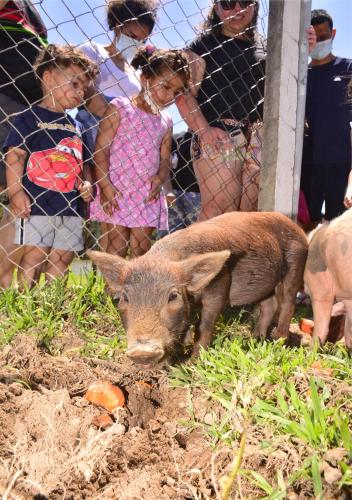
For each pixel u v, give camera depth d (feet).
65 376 4.80
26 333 5.39
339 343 6.45
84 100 6.74
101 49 7.72
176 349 5.09
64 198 6.73
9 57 6.71
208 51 7.92
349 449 3.55
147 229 7.79
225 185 7.70
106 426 4.12
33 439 3.96
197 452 3.91
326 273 6.38
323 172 9.13
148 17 7.32
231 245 5.62
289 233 6.42
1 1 6.44
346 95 8.89
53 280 6.44
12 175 6.50
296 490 3.50
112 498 3.50
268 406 4.02
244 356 4.72
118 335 5.84
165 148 7.83
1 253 6.82
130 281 4.76
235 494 3.50
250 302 6.07
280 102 6.92
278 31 6.84
